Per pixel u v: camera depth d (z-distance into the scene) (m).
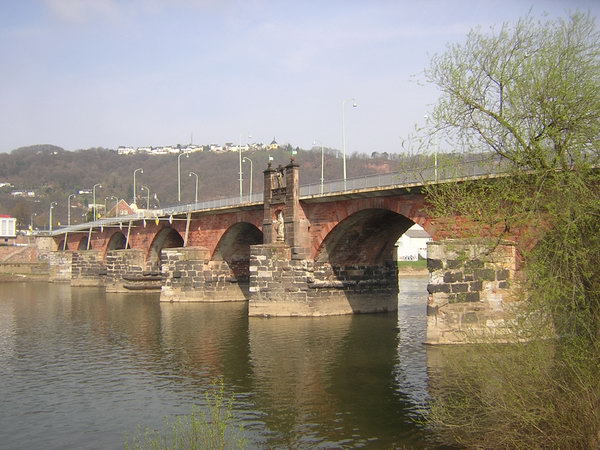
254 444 22.45
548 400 19.52
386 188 45.72
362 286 58.06
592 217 19.22
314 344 41.38
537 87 21.53
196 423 23.62
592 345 18.86
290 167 56.28
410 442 22.38
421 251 162.75
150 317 58.34
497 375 21.72
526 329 20.30
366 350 38.94
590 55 21.80
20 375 34.41
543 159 20.70
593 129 19.81
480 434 22.30
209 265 74.19
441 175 29.09
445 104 26.05
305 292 55.34
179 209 84.50
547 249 19.75
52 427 25.34
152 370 34.94
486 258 33.78
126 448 22.67
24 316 61.19
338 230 54.28
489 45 24.81
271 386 30.56
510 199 21.55
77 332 49.56
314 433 23.53
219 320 54.91
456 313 36.66
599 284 18.89
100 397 29.59
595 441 17.81
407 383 30.36
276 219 59.16
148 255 93.25
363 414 25.69
